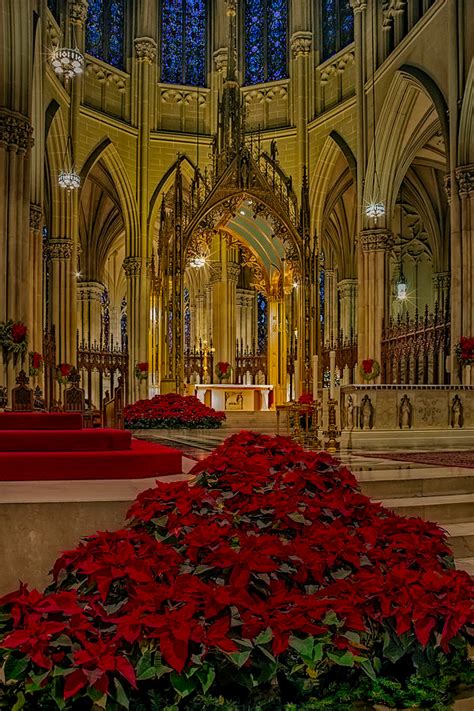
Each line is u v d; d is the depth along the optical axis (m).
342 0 29.64
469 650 3.73
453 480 7.11
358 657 2.94
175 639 2.71
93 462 5.86
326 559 3.36
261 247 26.28
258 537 3.43
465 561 5.62
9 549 4.53
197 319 41.66
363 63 26.61
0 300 17.30
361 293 26.12
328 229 37.09
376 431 11.61
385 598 3.11
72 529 4.60
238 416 20.78
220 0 32.00
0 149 17.62
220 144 23.50
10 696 2.76
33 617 2.83
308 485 4.20
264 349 38.56
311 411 11.81
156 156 31.20
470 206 18.88
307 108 30.42
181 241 21.34
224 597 2.85
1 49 17.81
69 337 27.84
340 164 30.02
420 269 35.78
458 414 12.22
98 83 29.95
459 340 18.73
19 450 6.28
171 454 6.22
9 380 16.58
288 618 2.88
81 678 2.61
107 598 3.12
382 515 4.24
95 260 37.62
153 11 31.47
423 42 22.33
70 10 27.94
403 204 35.59
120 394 11.31
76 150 28.05
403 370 22.97
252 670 2.86
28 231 18.19
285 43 31.80
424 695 3.04
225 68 31.78
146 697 2.84
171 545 3.49
